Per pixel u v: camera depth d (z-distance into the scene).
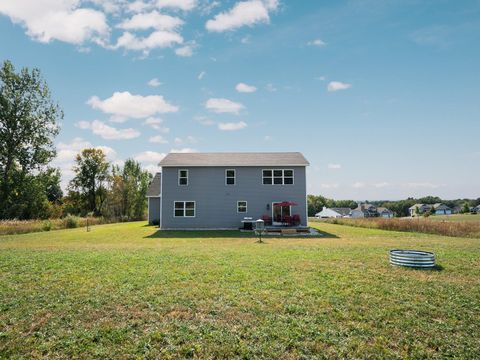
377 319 5.48
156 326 5.20
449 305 6.14
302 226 25.70
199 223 25.94
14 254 11.58
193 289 7.01
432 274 8.46
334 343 4.65
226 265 9.45
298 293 6.75
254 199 26.00
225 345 4.57
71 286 7.26
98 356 4.32
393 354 4.36
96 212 53.69
